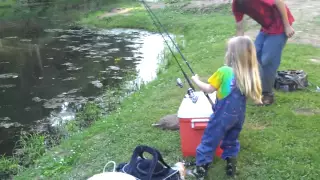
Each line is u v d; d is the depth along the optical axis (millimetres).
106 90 8656
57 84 9406
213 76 3652
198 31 13562
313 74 7043
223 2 18172
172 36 14273
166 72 8859
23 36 16094
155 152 3137
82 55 12297
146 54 11938
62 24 18469
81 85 9227
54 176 4566
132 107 6680
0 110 7887
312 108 5500
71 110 7672
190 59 9523
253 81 3562
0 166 5332
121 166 3305
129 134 5281
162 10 18359
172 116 5398
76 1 23734
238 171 4012
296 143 4504
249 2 4980
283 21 5059
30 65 11445
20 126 7047
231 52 3588
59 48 13523
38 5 23594
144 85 8305
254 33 11344
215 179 3893
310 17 12773
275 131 4801
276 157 4227
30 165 5270
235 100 3592
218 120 3646
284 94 6020
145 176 3078
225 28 13102
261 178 3895
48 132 6656
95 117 6918
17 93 8938
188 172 4012
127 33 15711
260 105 5574
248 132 4801
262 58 5312
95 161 4703
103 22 17906
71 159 4902
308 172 3932
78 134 5883
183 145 4289
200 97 4344
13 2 24453
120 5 21312
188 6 18219
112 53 12367
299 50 8844
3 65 11555
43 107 7945
